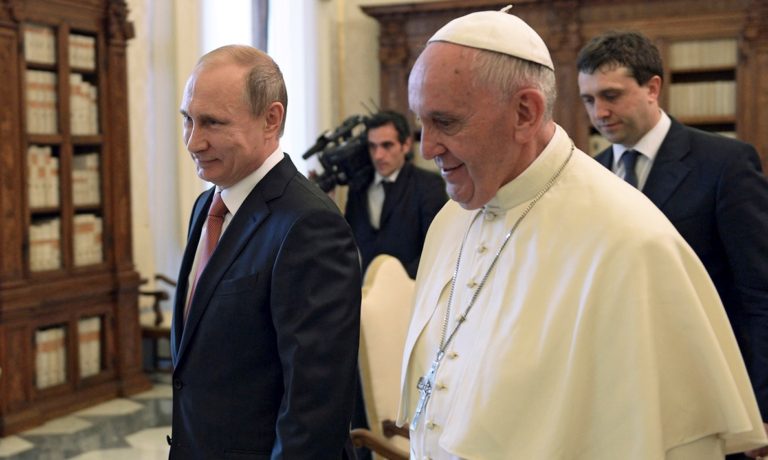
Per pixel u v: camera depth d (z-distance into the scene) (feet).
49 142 17.17
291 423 5.54
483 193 4.68
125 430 16.43
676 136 7.46
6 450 15.16
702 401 4.26
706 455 4.32
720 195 7.11
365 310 8.98
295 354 5.59
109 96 18.60
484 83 4.33
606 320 4.25
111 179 18.71
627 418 4.15
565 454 4.20
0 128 16.12
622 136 7.49
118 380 18.90
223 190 6.21
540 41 4.55
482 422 4.37
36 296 16.76
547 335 4.36
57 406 17.25
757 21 24.56
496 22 4.42
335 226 5.93
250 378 5.87
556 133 4.88
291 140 26.08
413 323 5.45
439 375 4.91
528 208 4.76
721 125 26.27
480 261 4.95
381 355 9.02
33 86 16.89
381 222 13.62
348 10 29.53
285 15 25.68
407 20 28.14
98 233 18.54
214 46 22.70
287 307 5.68
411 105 4.53
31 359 16.72
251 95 5.86
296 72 26.04
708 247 7.27
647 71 7.29
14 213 16.42
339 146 14.14
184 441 5.98
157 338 20.24
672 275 4.27
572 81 26.25
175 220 21.84
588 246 4.42
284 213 5.87
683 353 4.25
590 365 4.28
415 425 5.04
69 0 17.42
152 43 21.63
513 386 4.36
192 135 5.86
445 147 4.48
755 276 6.95
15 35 16.34
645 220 4.40
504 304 4.63
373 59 29.37
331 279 5.78
